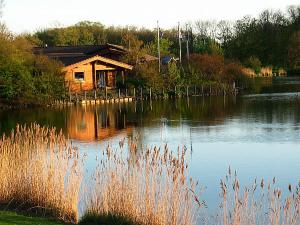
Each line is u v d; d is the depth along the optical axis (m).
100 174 11.87
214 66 56.84
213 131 26.39
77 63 47.94
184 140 23.83
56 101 43.75
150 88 49.88
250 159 19.11
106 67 51.12
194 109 38.53
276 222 9.72
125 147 21.70
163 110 38.41
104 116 34.72
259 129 26.44
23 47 46.47
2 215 10.95
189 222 10.46
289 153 19.94
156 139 24.36
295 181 15.70
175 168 10.39
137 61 55.06
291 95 47.97
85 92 45.31
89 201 11.72
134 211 10.72
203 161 18.94
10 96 41.09
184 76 54.34
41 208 11.72
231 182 15.63
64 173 12.07
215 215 12.00
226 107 39.09
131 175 11.21
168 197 10.50
